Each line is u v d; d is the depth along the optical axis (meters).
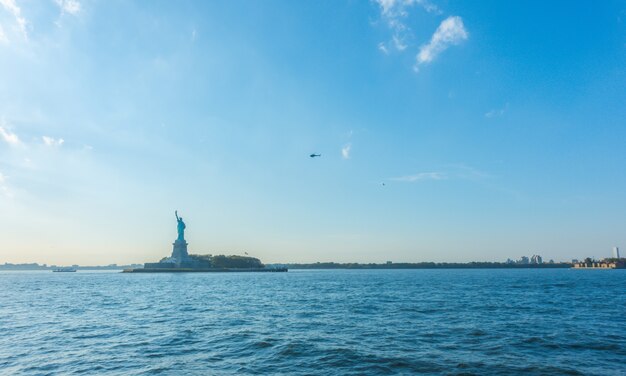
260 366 21.77
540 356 23.59
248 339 29.03
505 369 20.89
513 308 47.50
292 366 21.70
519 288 86.44
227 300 61.69
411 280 139.38
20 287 108.56
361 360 22.83
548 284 102.88
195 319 40.03
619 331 31.75
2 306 54.69
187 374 20.30
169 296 70.69
